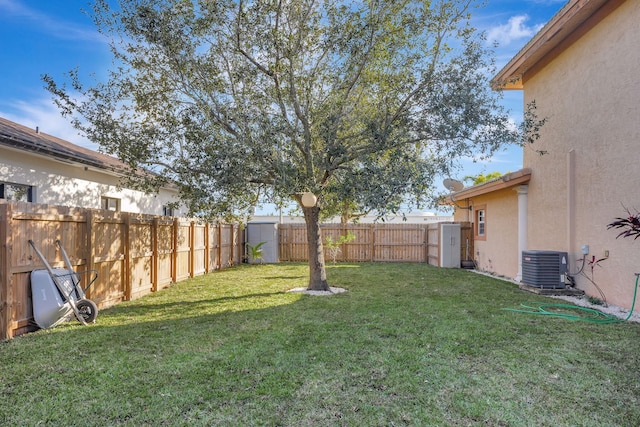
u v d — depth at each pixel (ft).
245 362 13.47
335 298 25.43
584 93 25.86
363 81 24.98
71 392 11.22
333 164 24.71
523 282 28.99
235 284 32.89
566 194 27.91
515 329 17.56
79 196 31.65
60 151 26.35
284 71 24.14
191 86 24.04
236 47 23.67
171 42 22.48
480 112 22.13
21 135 25.17
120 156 25.05
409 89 23.76
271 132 21.72
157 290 30.01
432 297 25.75
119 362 13.61
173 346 15.39
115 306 23.97
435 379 12.00
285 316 20.35
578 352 14.46
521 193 33.53
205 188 24.90
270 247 54.85
